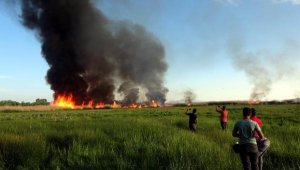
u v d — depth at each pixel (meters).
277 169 9.49
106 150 12.22
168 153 11.15
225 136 16.61
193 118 21.31
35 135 14.27
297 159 10.30
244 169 8.87
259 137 9.09
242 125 8.95
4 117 47.97
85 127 18.72
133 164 10.45
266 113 51.22
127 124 20.22
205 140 14.14
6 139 12.44
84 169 10.24
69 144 12.95
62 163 10.94
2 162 10.59
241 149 8.91
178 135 14.59
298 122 30.95
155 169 9.94
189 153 11.15
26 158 11.04
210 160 10.42
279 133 17.34
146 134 15.23
